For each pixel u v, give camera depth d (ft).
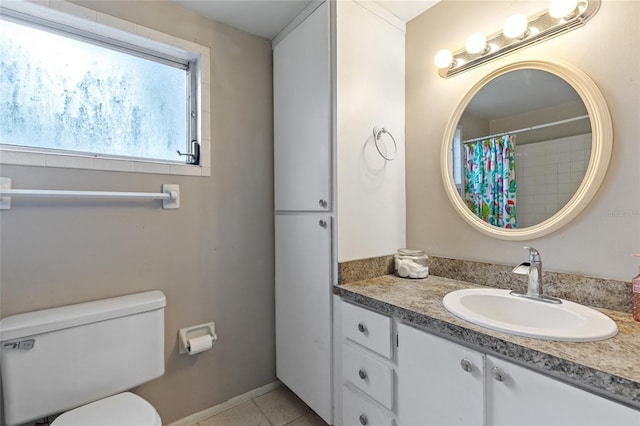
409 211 5.66
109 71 4.72
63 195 3.93
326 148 4.76
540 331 2.74
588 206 3.59
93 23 4.32
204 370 5.35
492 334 2.82
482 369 2.85
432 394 3.29
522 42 4.10
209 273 5.41
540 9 4.00
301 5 5.10
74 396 3.71
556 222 3.79
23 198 3.88
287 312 5.73
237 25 5.66
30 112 4.12
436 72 5.21
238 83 5.74
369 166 5.09
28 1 3.85
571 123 3.72
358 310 4.22
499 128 4.40
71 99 4.41
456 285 4.61
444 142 5.02
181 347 5.07
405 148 5.71
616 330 2.80
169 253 4.99
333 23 4.68
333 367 4.75
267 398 5.87
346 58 4.75
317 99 4.93
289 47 5.58
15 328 3.41
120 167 4.53
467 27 4.78
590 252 3.58
